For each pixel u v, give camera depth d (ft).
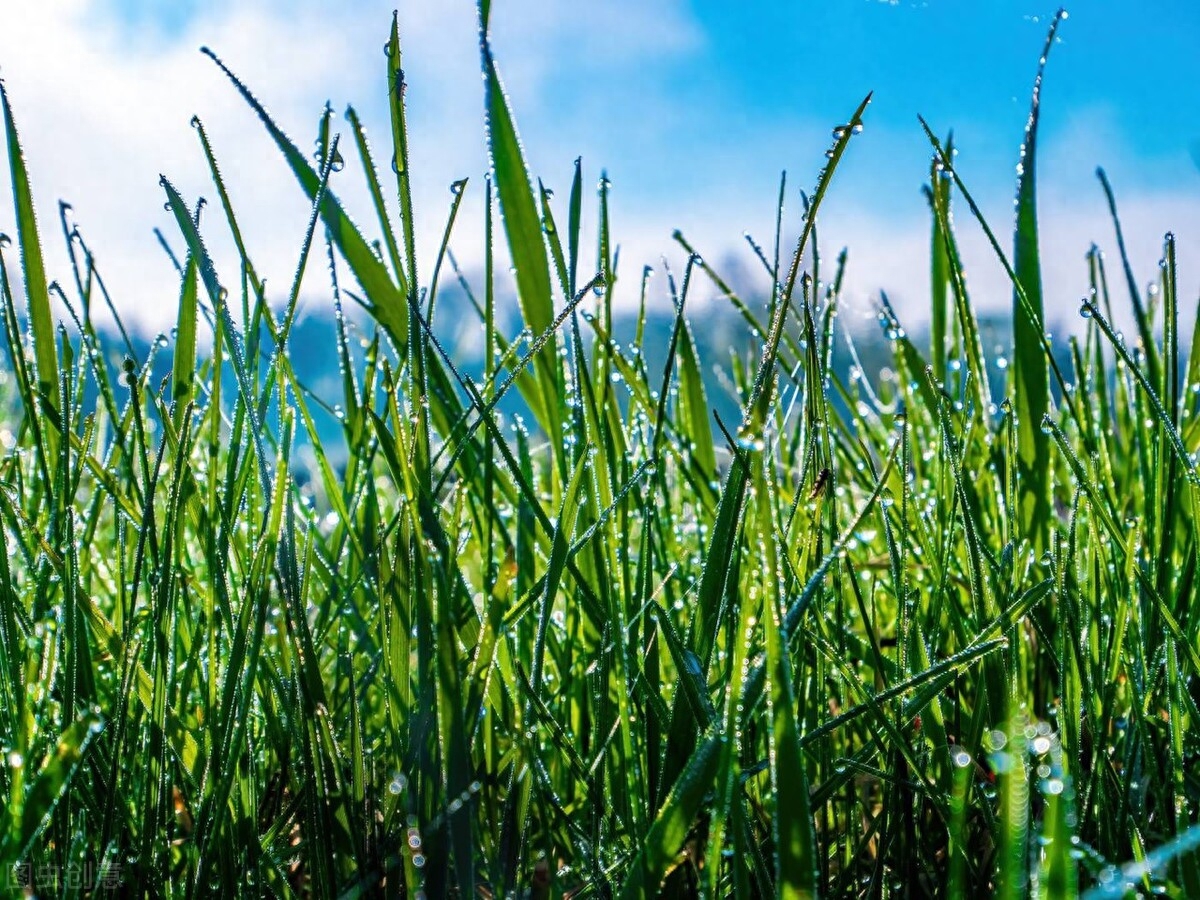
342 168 4.37
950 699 4.63
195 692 4.61
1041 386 5.35
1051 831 2.66
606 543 3.86
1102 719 3.91
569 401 5.05
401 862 3.51
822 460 4.04
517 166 4.86
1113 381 6.95
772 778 2.70
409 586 3.53
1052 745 3.03
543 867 4.15
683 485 6.63
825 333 5.24
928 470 6.54
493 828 3.82
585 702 4.46
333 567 4.57
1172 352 4.42
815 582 3.18
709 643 3.49
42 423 4.47
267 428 4.29
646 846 2.85
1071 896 2.61
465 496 4.97
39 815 2.79
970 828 4.19
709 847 2.79
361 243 4.79
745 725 3.50
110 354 5.46
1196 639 4.16
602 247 4.91
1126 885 2.51
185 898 3.55
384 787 3.77
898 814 3.91
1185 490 4.93
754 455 2.78
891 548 3.92
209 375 5.73
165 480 5.52
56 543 3.88
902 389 6.59
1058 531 3.85
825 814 3.87
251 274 3.88
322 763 3.60
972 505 5.43
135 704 3.74
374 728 4.91
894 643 5.41
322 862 3.50
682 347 5.87
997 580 4.20
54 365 3.98
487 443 4.03
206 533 3.85
